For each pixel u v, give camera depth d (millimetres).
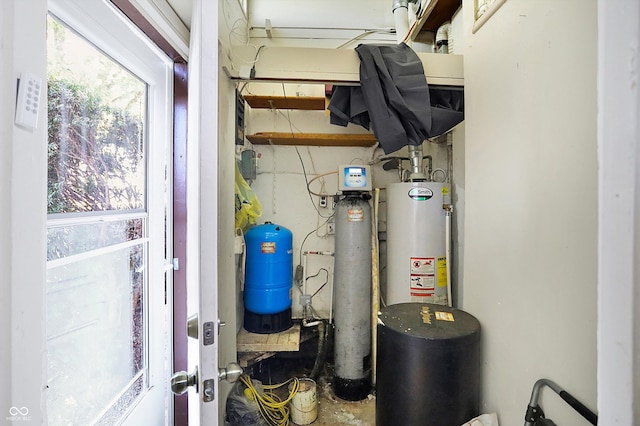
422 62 1594
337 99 1725
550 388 962
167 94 1448
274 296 2072
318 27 2523
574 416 891
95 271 1082
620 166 367
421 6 2045
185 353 1485
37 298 497
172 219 1476
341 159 2557
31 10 481
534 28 1041
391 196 2119
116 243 1194
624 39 365
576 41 883
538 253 1025
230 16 1708
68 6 889
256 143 2447
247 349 1920
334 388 2139
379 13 2539
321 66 1593
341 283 2121
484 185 1327
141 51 1265
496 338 1245
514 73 1141
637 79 351
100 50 1078
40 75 501
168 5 1189
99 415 1091
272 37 2512
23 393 468
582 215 862
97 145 1089
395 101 1491
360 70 1564
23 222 470
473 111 1416
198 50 717
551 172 972
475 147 1396
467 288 1460
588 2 849
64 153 937
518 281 1120
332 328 2443
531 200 1056
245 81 1657
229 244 1672
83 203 1021
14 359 454
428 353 1208
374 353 2178
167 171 1465
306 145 2514
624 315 363
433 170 2297
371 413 1951
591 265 837
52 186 890
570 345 899
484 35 1331
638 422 353
